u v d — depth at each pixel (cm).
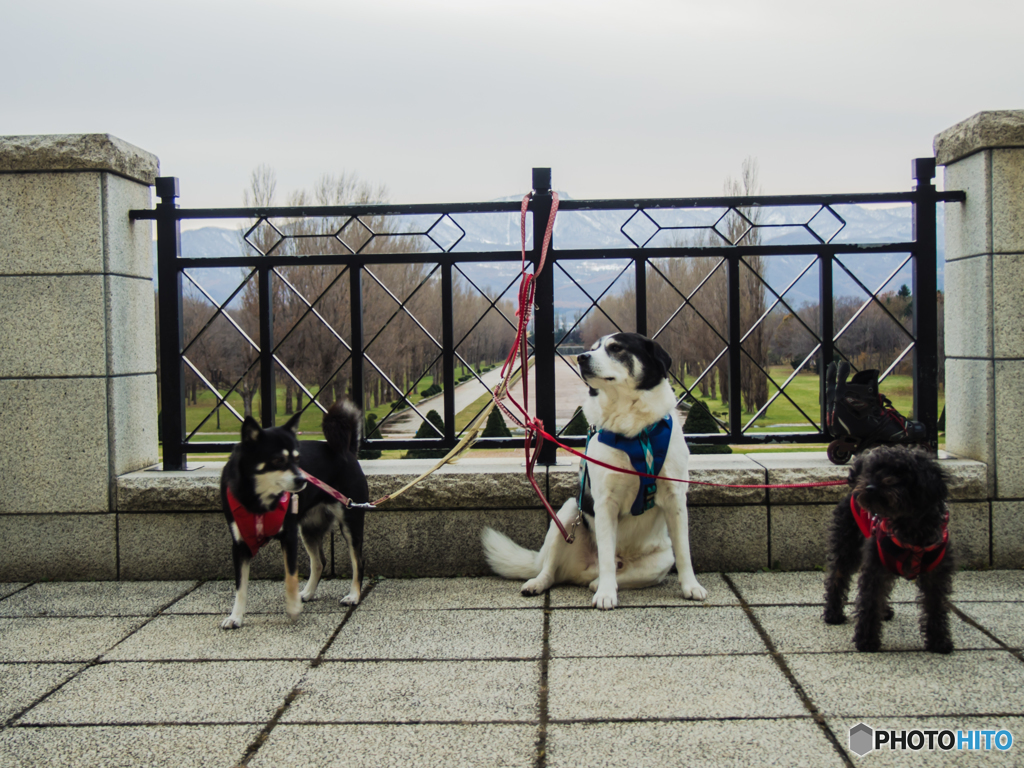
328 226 1441
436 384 1359
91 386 431
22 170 426
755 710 256
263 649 324
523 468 445
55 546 437
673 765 221
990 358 420
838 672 286
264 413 475
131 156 453
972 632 326
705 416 819
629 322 879
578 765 223
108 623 362
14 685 291
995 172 415
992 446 422
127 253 452
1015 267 416
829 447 447
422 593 402
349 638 335
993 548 424
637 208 464
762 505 428
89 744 243
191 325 1082
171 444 464
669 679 284
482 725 250
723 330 1355
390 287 1408
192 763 229
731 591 392
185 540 437
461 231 476
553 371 461
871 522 307
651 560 399
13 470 434
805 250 458
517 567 409
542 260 421
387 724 253
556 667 298
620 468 368
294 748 237
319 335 1435
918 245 448
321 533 391
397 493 400
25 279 430
